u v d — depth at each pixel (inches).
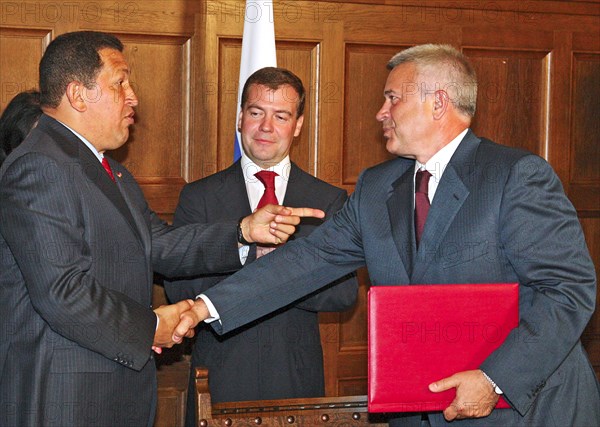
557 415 77.5
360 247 90.7
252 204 108.6
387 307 74.5
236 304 90.7
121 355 81.3
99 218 83.4
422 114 82.0
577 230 77.7
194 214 107.7
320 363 106.2
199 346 104.8
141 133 139.9
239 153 133.1
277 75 107.5
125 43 138.6
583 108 159.8
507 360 73.5
